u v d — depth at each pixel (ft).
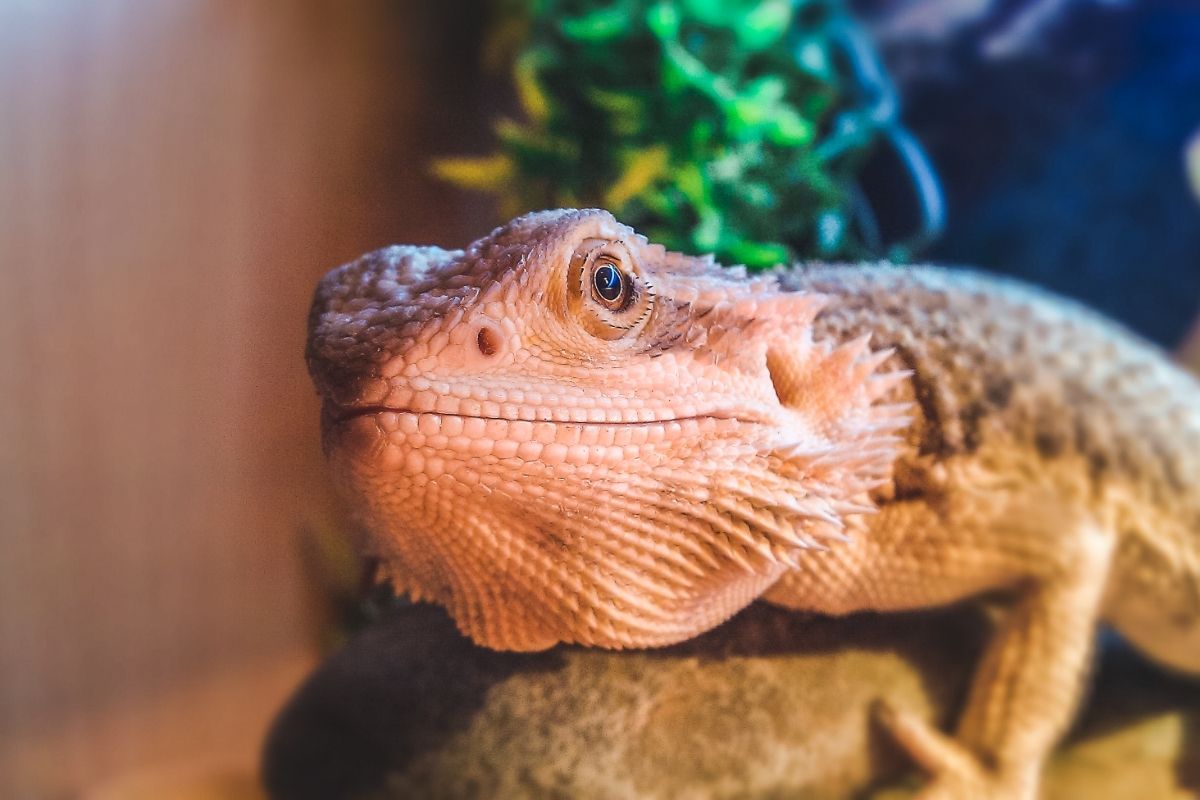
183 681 0.86
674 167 0.58
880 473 0.50
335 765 0.51
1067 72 0.83
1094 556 0.53
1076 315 0.61
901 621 0.55
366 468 0.39
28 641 0.91
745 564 0.44
